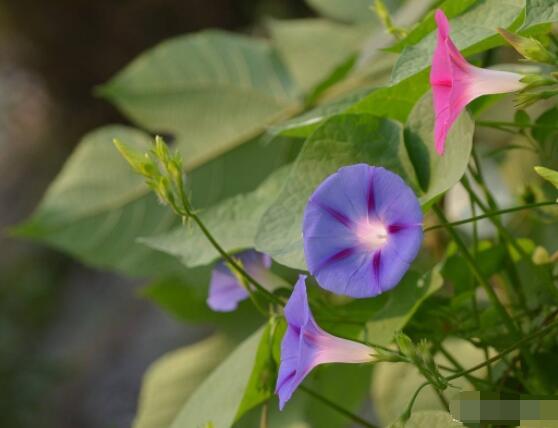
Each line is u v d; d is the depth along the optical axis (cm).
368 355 78
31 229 121
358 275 76
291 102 124
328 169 82
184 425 91
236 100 125
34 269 473
